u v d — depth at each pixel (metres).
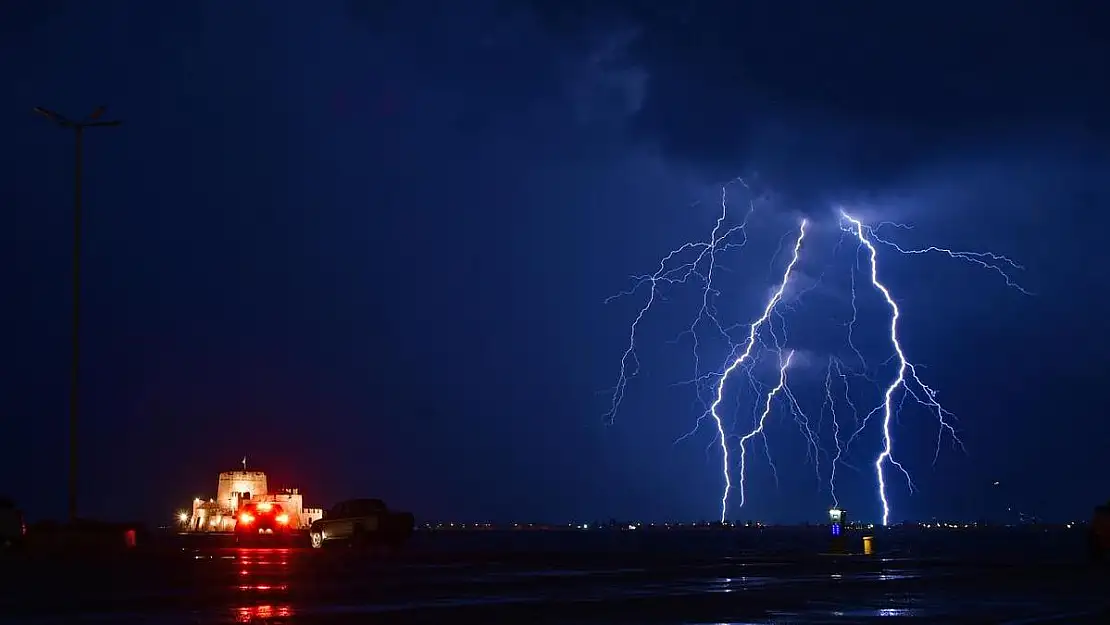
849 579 26.92
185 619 15.88
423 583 24.47
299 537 70.88
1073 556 52.59
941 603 19.48
